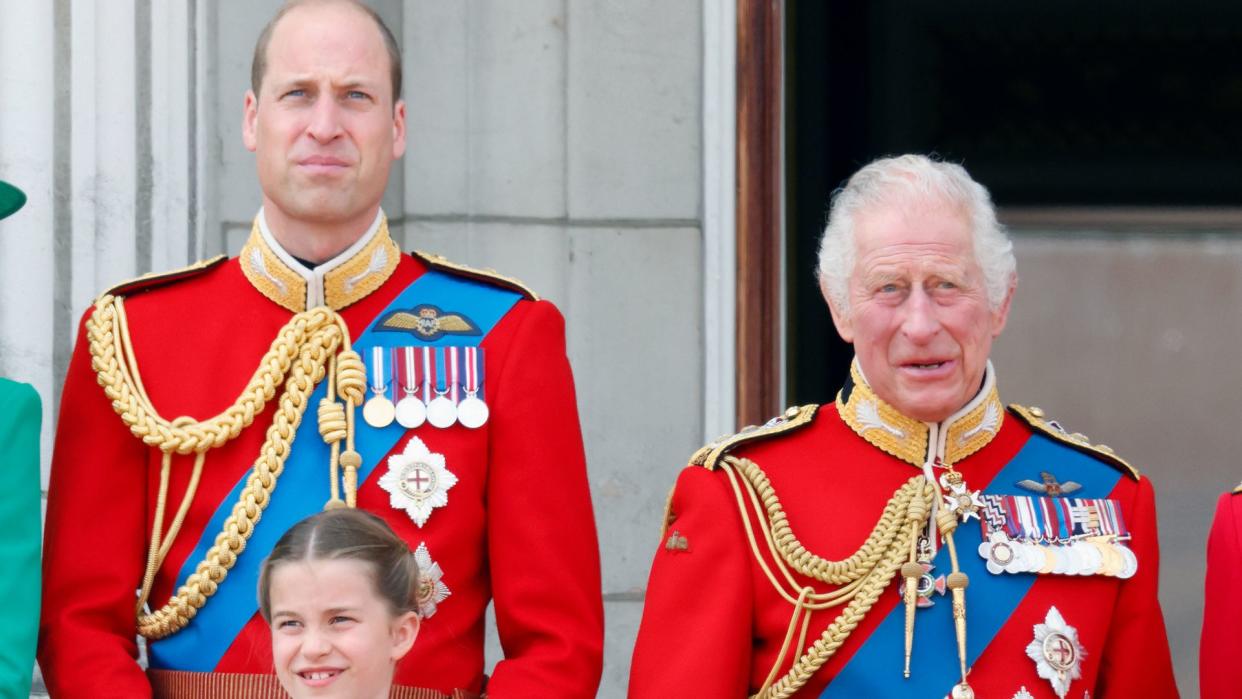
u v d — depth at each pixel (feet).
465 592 39.27
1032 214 63.31
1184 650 60.95
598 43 56.03
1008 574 38.22
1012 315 63.46
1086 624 38.19
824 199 59.93
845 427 39.75
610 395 55.83
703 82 56.24
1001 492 39.19
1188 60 62.90
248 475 39.09
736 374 56.24
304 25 39.73
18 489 37.76
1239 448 62.44
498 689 38.22
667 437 55.93
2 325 51.34
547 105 55.98
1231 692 38.70
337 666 35.78
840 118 60.95
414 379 39.78
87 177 51.93
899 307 37.65
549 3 56.03
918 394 37.93
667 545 39.11
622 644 55.52
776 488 39.24
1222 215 62.80
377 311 40.73
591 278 55.93
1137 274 63.05
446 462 39.24
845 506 38.86
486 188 56.08
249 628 38.32
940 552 38.42
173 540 39.04
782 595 38.17
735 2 56.24
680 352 56.08
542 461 39.70
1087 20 62.64
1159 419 62.85
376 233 40.86
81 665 37.91
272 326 40.29
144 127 52.54
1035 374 63.41
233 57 54.13
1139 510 39.37
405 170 56.29
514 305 41.06
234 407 39.22
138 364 39.93
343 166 39.63
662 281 56.08
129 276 52.11
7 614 36.94
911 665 37.63
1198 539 61.87
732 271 56.24
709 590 38.29
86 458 39.47
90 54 52.03
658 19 56.18
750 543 38.58
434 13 56.29
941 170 38.14
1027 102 62.75
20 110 51.60
